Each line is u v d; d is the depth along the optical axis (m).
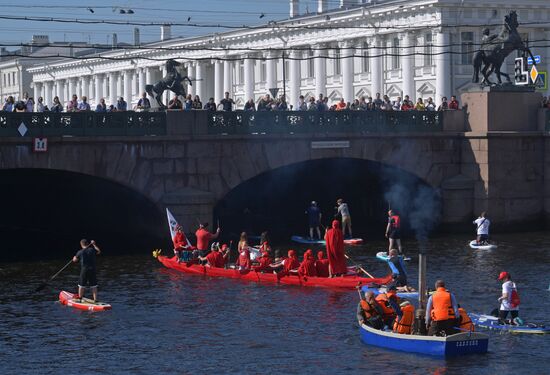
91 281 46.22
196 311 44.97
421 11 107.62
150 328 41.72
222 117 64.94
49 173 65.94
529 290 49.09
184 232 63.75
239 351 38.06
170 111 63.66
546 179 71.94
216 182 64.88
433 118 71.69
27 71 194.88
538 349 37.94
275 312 44.62
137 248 65.19
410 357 36.94
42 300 47.53
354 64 120.31
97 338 40.16
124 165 62.53
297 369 35.66
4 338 40.16
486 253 61.06
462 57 107.62
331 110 68.38
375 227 77.75
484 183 70.88
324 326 41.88
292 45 128.50
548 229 72.25
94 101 176.62
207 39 143.12
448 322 37.53
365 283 50.16
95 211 75.81
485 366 35.78
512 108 71.38
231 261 60.22
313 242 68.94
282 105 68.94
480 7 107.19
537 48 111.56
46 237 74.06
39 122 60.16
